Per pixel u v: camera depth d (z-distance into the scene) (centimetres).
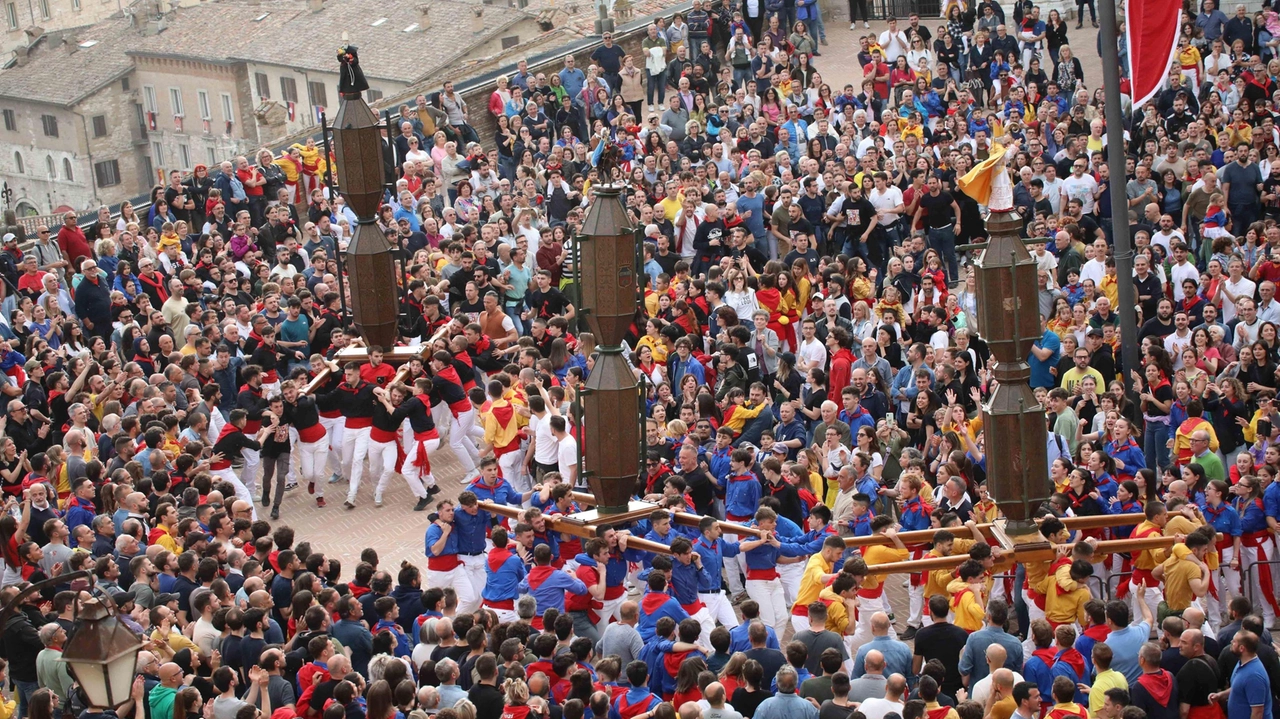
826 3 6338
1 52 14112
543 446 2847
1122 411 2739
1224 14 5019
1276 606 2433
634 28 5581
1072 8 5856
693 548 2294
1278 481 2389
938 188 3916
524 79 5006
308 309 3375
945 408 2647
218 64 10994
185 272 3438
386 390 2973
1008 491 2269
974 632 1995
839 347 3027
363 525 2962
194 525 2411
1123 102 4734
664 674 2036
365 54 9775
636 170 4231
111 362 3045
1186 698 1931
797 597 2261
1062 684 1781
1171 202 3997
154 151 12112
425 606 2178
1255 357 2884
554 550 2434
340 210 4000
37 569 2378
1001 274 2247
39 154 12562
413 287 3381
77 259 3712
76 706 1930
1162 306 3078
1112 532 2341
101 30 12888
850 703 1805
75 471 2680
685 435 2681
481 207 4116
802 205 4038
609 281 2289
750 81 5156
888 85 5050
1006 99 4866
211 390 2970
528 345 3092
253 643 2036
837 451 2631
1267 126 4147
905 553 2253
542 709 1838
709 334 3303
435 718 1756
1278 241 3438
